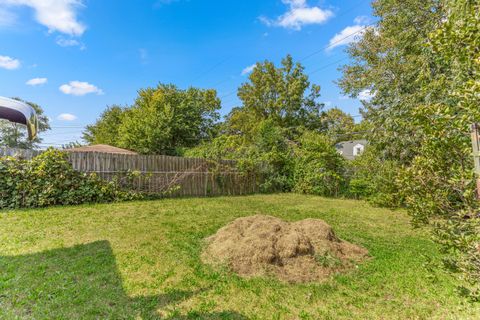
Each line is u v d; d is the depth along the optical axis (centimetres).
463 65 221
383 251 436
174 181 999
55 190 758
